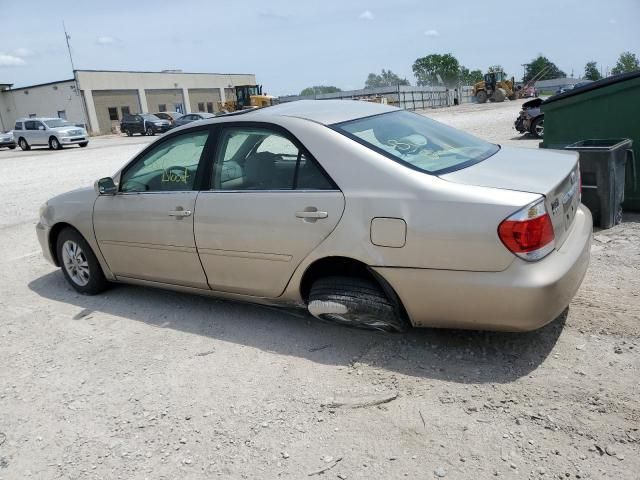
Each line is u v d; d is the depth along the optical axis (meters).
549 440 2.57
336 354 3.53
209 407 3.09
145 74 58.88
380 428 2.78
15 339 4.22
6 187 13.89
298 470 2.54
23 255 6.73
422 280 3.07
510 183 3.01
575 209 3.50
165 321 4.29
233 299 4.08
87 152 25.84
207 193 3.89
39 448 2.88
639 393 2.84
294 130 3.54
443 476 2.42
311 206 3.37
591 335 3.42
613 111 6.03
